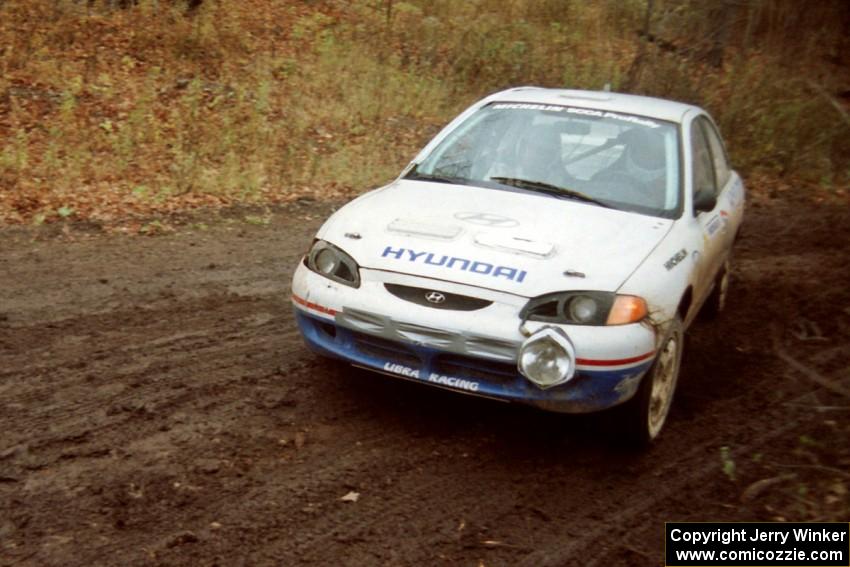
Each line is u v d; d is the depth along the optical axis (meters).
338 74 14.00
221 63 13.52
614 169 5.24
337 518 3.69
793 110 14.26
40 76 11.66
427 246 4.37
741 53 16.27
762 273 8.46
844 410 5.18
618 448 4.52
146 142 10.53
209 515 3.62
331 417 4.62
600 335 4.02
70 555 3.28
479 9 18.27
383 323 4.23
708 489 4.18
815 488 4.22
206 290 6.60
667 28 17.47
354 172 10.77
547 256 4.28
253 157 10.68
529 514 3.85
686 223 4.97
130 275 6.80
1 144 9.66
